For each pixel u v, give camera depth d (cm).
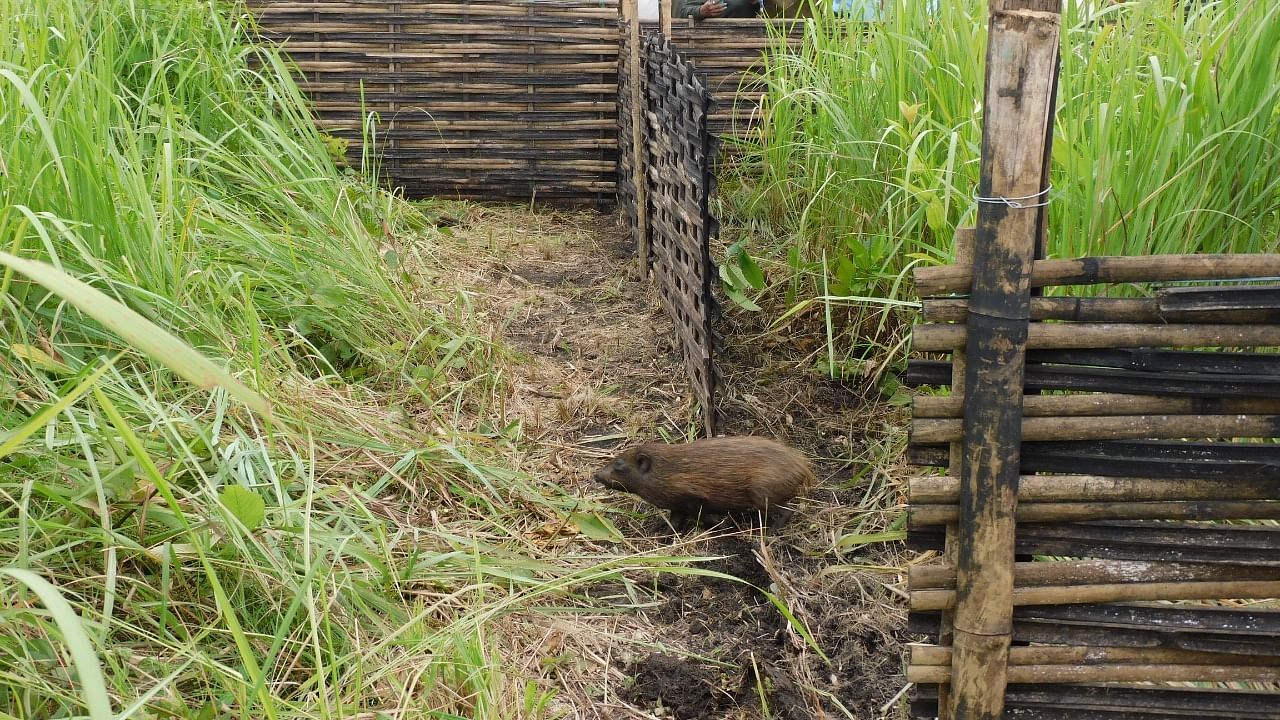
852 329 534
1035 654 257
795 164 604
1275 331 231
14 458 297
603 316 635
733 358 552
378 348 499
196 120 613
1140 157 366
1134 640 255
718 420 478
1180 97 374
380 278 539
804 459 428
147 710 253
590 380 550
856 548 411
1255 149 357
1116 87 367
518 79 815
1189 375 236
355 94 806
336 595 304
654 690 331
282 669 290
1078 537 250
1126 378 237
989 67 219
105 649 253
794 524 427
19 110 381
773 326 566
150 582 297
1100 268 230
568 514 419
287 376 425
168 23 615
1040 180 226
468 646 303
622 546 413
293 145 593
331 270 526
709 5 768
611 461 435
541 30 804
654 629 362
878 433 486
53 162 366
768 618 370
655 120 616
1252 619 250
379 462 391
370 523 363
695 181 477
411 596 344
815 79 567
